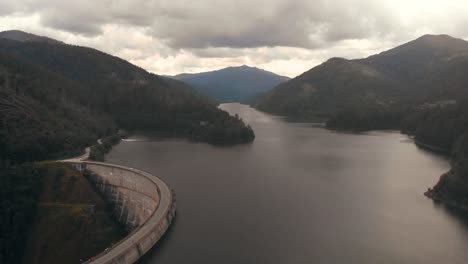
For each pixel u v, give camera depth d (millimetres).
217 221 176125
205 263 140250
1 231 162125
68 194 193250
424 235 163500
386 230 167875
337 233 164750
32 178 193375
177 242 155500
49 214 175500
